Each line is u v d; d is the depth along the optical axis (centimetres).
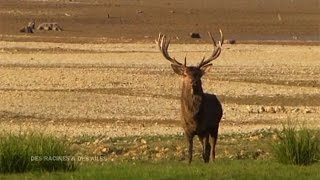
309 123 8069
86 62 13650
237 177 4800
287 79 11962
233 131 7594
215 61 14000
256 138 6975
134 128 7869
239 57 14762
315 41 18850
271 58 14688
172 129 7812
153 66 13200
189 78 5597
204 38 19625
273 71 12812
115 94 10281
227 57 14725
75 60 13925
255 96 10350
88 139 6969
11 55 14512
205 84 11175
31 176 4950
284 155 5516
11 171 5156
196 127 5622
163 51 5988
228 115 8800
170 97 10169
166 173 4900
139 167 5244
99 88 10731
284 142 5562
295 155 5484
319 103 9956
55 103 9412
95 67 12950
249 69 12988
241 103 9838
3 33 19225
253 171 4988
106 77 11681
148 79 11581
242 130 7688
